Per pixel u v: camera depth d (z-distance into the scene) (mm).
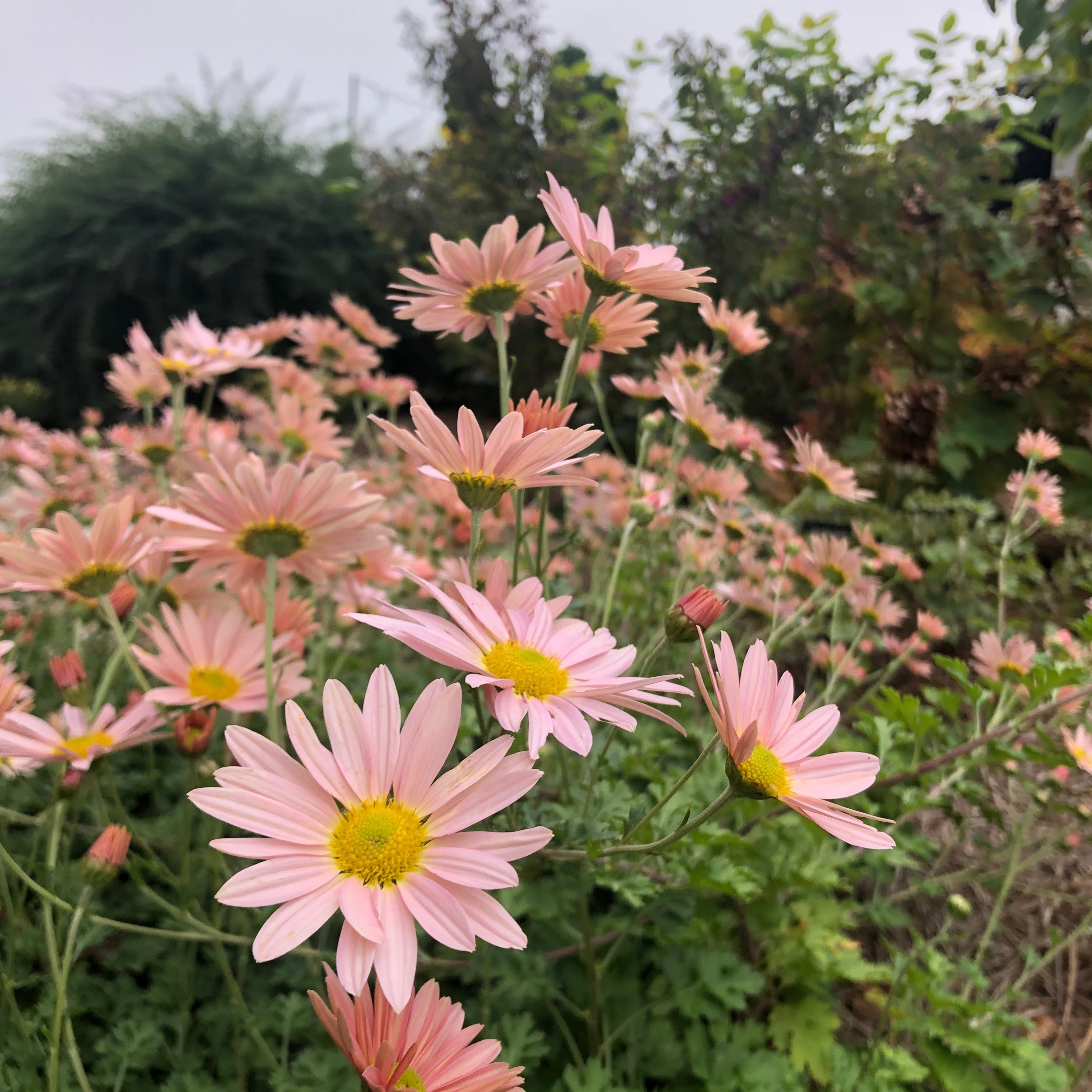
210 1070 312
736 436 455
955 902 343
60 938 298
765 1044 344
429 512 602
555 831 283
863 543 507
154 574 333
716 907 349
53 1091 233
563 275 302
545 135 1358
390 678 216
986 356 758
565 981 335
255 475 262
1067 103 679
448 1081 191
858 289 833
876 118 1110
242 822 198
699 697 479
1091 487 702
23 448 555
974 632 623
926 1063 342
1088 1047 358
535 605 259
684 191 1172
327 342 578
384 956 192
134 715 287
